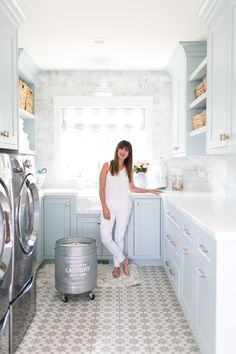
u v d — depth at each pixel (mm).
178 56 3906
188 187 4438
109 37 3424
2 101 2543
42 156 4703
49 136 4691
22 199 2336
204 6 2729
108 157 4734
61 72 4648
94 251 3105
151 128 4688
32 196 2672
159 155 4707
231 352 1780
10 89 2740
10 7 2629
